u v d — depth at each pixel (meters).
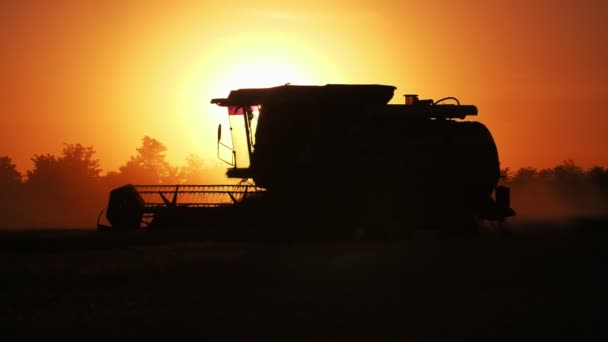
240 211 43.69
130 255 32.94
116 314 20.42
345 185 43.19
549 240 38.03
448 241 38.19
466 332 18.00
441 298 21.75
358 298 21.94
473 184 43.88
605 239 38.59
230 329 18.52
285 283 24.55
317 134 43.75
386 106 44.00
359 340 17.42
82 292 23.53
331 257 30.67
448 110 44.72
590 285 23.48
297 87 44.16
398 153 43.22
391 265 27.94
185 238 40.97
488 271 26.25
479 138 44.31
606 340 17.38
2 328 19.00
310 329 18.42
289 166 43.84
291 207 43.31
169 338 17.81
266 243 38.50
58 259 32.06
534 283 23.89
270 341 17.42
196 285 24.44
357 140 43.34
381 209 42.91
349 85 44.41
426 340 17.41
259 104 44.72
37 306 21.59
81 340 17.81
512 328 18.33
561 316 19.42
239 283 24.64
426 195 43.38
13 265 30.16
